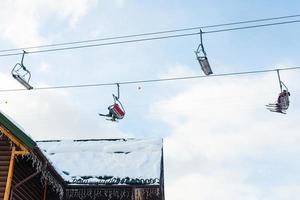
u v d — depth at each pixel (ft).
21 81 34.73
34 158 38.83
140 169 57.26
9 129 36.32
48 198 48.62
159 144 66.64
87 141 68.44
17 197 39.52
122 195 53.62
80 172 56.29
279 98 36.73
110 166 58.39
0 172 38.01
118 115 39.91
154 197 58.39
